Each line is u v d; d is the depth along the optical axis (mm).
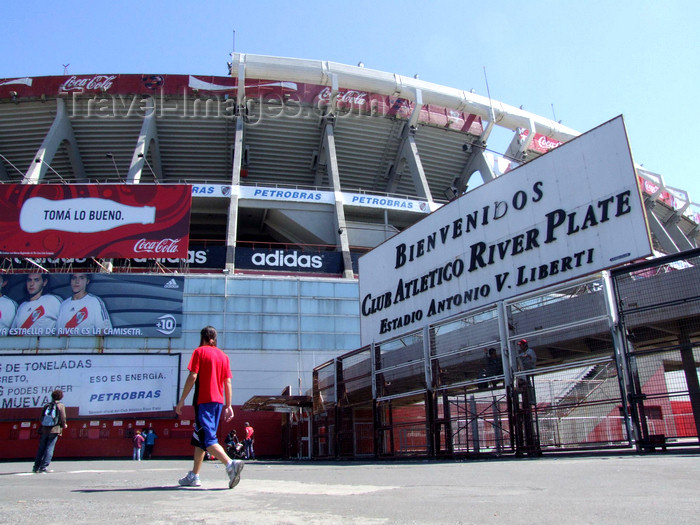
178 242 32750
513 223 15773
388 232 40188
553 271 14383
